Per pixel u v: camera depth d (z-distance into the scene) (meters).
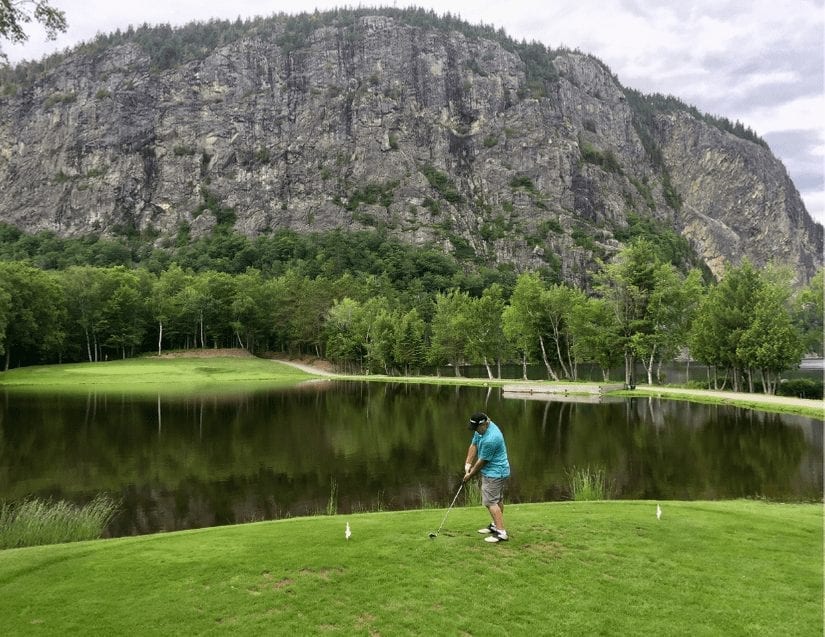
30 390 58.88
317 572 8.38
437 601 7.38
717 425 32.69
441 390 61.53
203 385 67.94
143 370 82.12
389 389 62.94
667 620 6.88
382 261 175.12
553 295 70.75
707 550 9.39
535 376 96.62
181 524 16.08
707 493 18.67
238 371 87.69
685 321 64.69
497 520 9.75
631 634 6.54
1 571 8.66
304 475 21.83
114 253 177.50
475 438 9.98
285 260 181.12
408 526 10.92
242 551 9.39
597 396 52.12
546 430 31.89
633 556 9.05
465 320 78.25
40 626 6.82
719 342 53.28
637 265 57.94
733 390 56.28
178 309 104.38
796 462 23.17
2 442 28.70
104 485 20.41
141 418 37.72
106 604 7.41
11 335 78.00
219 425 34.66
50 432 31.80
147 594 7.70
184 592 7.73
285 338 114.19
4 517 14.40
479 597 7.50
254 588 7.84
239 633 6.60
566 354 74.56
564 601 7.39
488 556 9.03
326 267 163.62
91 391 58.09
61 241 192.00
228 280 115.19
